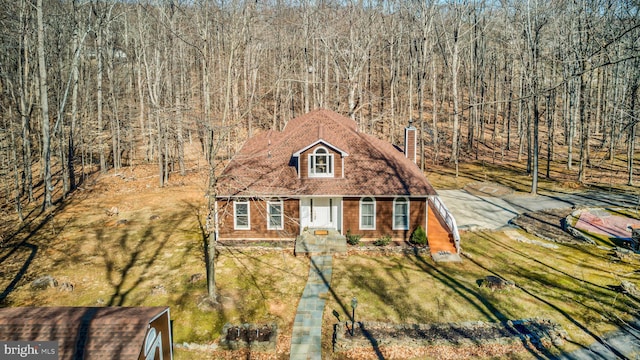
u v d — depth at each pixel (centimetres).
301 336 1712
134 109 5775
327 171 2558
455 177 4047
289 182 2547
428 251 2417
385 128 5775
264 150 2873
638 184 3619
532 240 2578
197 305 1878
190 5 3919
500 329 1728
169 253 2403
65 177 3450
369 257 2355
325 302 1930
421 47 4847
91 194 3572
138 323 1356
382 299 1947
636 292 1938
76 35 3650
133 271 2189
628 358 1562
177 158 4812
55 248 2448
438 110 6594
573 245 2497
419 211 2520
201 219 2967
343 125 2977
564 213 3016
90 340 1311
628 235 2569
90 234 2666
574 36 3728
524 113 4975
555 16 4141
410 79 4569
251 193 2447
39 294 1948
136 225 2841
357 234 2536
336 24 5244
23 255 2345
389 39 5553
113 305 1866
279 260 2319
